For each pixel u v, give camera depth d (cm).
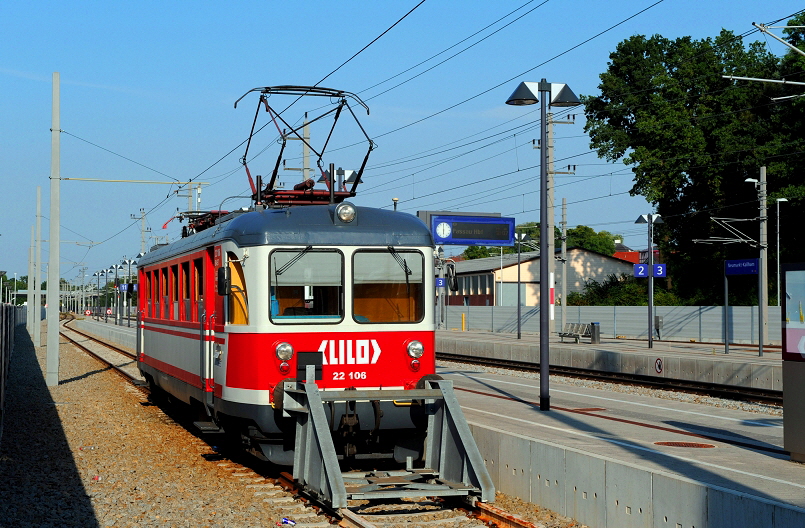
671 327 4659
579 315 5312
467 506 914
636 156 4900
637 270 3803
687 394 1970
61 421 1667
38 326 4403
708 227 5234
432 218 4475
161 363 1603
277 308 1039
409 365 1077
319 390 966
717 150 4772
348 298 1061
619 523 790
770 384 2044
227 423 1156
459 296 7531
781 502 651
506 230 4603
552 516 877
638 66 5103
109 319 9731
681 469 873
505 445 997
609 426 1270
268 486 1034
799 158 4428
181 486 1050
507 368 2839
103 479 1102
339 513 863
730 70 4931
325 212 1087
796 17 4375
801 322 920
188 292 1360
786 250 4856
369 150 1252
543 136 1570
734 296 5116
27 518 891
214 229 1213
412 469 1010
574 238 9800
